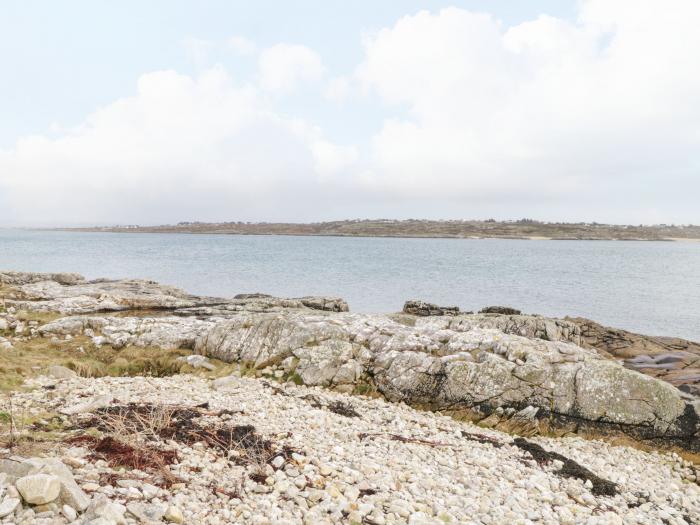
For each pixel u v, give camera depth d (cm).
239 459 1027
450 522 845
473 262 12444
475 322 2605
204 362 2147
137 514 677
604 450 1503
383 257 13812
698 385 2020
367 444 1293
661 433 1547
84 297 2911
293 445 1167
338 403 1727
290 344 2119
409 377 1862
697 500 1202
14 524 586
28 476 638
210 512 762
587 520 957
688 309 5531
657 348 2758
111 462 876
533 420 1650
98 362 2064
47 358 1986
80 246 17950
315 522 767
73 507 644
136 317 2589
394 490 969
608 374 1673
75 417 1159
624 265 12325
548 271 10094
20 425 1044
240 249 17212
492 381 1742
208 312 2847
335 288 6688
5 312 2566
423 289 6744
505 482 1107
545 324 2552
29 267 8775
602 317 5062
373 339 2111
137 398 1445
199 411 1347
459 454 1300
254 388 1825
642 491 1199
